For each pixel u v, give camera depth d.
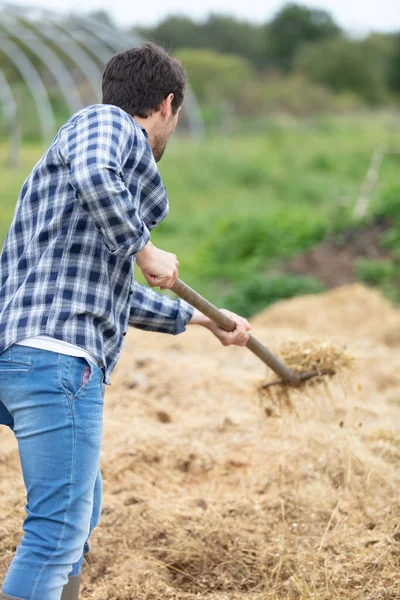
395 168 32.34
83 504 3.66
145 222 3.89
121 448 6.59
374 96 89.62
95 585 4.98
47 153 3.77
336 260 15.30
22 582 3.52
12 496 5.91
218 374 8.53
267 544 5.31
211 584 5.01
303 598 4.69
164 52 4.03
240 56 114.38
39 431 3.57
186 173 32.19
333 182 30.48
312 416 5.96
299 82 72.62
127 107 3.96
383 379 8.97
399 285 13.77
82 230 3.64
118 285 3.78
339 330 11.70
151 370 8.62
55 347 3.57
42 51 39.50
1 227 21.44
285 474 6.21
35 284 3.62
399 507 5.62
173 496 6.02
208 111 53.16
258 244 16.75
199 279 15.88
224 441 6.91
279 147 40.31
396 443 6.85
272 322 12.17
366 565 4.95
